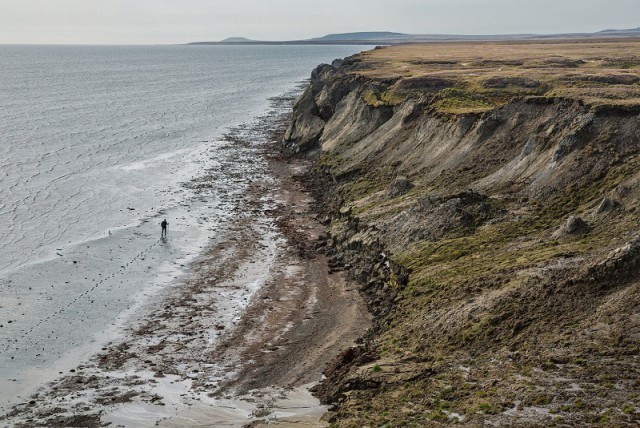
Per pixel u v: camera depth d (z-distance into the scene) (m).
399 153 73.88
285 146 105.56
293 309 45.41
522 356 30.12
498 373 29.19
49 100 168.25
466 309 36.06
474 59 143.12
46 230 61.88
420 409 27.61
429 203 52.69
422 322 37.09
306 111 108.31
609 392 25.59
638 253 33.22
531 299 34.62
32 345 39.84
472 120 66.81
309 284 49.91
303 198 75.62
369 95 95.06
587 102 57.00
